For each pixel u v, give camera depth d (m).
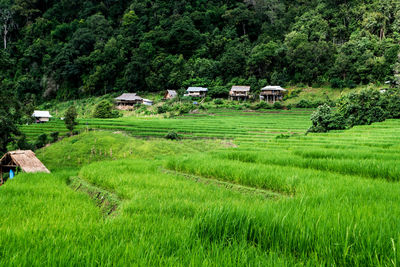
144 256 2.28
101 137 38.66
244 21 117.75
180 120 60.41
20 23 127.12
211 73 101.44
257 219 2.99
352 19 98.00
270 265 2.01
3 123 23.53
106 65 105.25
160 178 9.13
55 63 106.75
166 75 103.12
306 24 100.19
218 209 3.25
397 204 4.02
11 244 2.73
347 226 2.53
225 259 2.15
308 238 2.52
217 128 47.72
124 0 135.12
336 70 79.06
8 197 7.07
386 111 33.69
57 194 7.76
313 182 6.80
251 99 85.06
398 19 89.44
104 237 2.94
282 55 92.50
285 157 11.94
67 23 133.00
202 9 126.88
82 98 105.25
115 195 7.44
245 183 8.31
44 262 2.20
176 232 2.96
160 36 110.25
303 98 77.56
